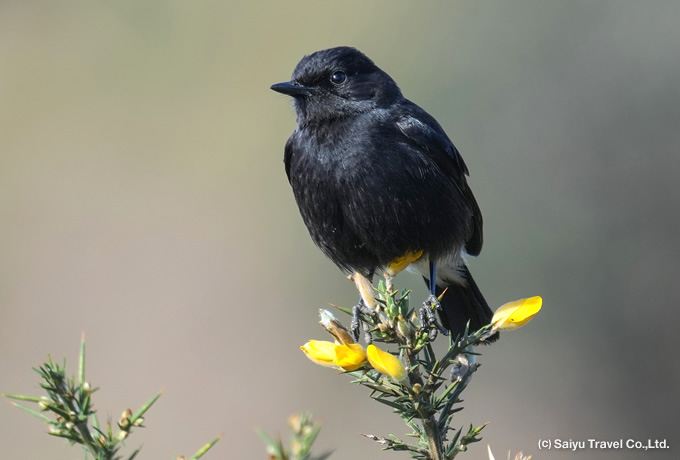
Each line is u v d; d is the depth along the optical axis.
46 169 18.92
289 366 16.20
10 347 16.69
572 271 15.40
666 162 15.62
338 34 19.17
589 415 14.91
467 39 17.36
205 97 19.28
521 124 16.45
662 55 16.06
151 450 15.16
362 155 8.05
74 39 20.05
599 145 15.95
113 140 19.20
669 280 15.13
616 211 15.55
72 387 3.71
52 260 17.88
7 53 19.94
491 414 15.03
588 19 16.69
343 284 16.88
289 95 8.44
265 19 19.81
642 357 14.98
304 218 8.55
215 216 18.09
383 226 8.09
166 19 19.94
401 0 18.69
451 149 8.48
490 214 15.88
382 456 14.85
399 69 18.00
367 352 4.58
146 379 16.06
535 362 15.23
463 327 8.81
